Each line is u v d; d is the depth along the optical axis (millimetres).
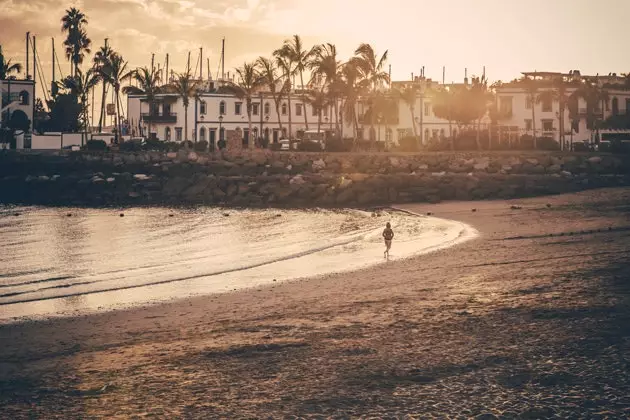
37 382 18938
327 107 120562
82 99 127062
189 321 26125
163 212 75000
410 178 83562
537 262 35688
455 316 24594
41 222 66750
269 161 94125
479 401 16484
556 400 16359
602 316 23625
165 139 115812
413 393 17172
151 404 17094
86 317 27656
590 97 112938
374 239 50000
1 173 95062
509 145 109500
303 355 20656
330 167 92375
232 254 45375
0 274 39062
